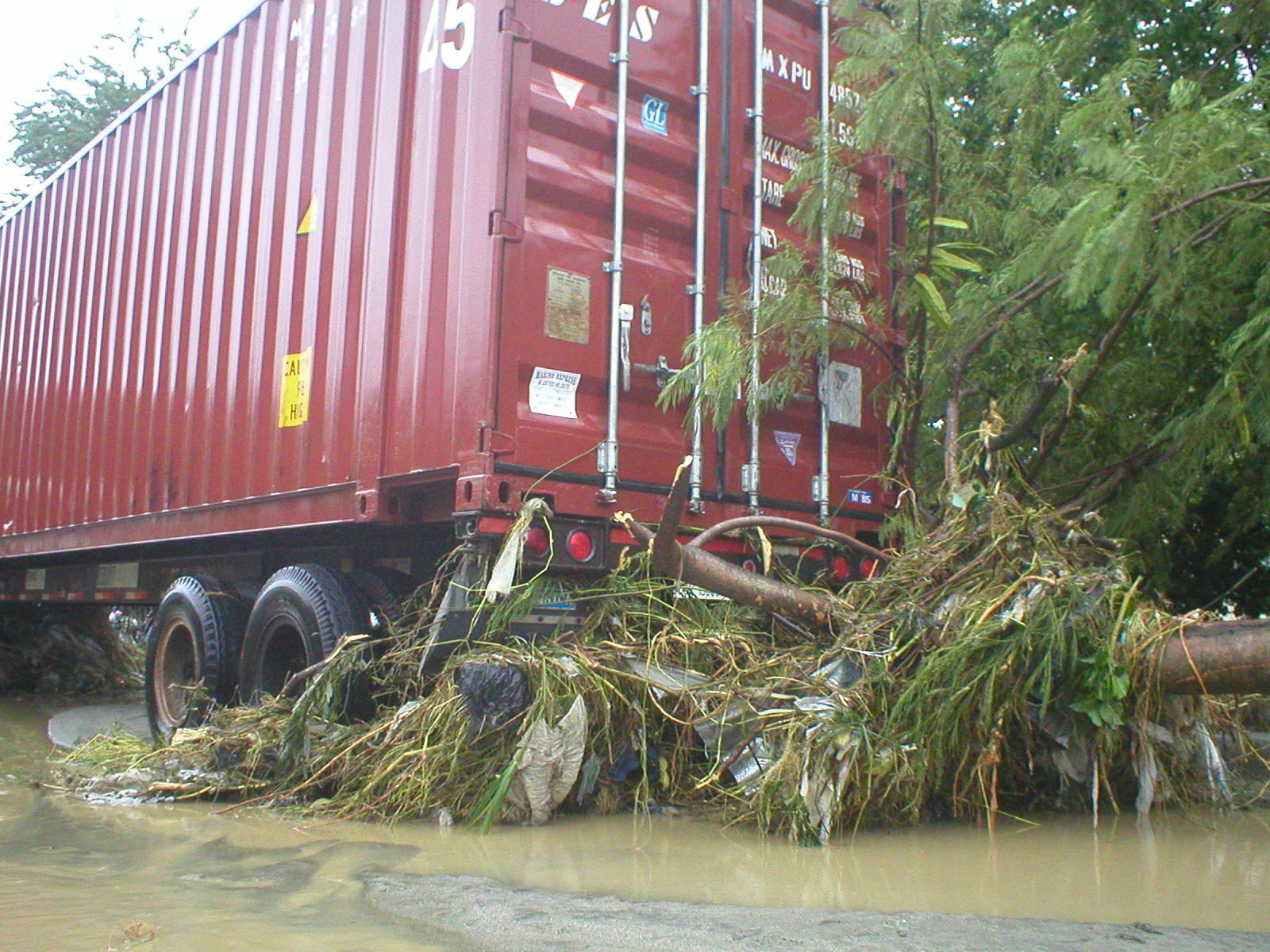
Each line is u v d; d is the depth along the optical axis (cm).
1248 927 278
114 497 772
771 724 413
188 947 262
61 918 290
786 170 572
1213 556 725
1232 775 464
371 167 539
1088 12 695
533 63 476
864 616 451
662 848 376
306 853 374
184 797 479
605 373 486
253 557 689
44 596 977
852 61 557
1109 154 516
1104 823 419
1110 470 612
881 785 399
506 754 424
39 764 609
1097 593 418
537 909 293
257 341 618
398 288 512
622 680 441
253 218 639
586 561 467
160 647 652
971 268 621
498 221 456
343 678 493
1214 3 680
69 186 910
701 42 533
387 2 543
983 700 402
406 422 493
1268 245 545
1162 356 643
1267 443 554
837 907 297
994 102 680
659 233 514
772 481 547
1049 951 252
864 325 575
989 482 498
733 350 492
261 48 654
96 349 827
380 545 584
